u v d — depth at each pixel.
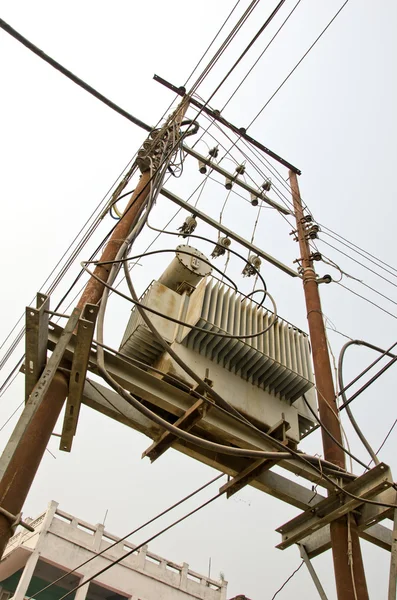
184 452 4.64
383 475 4.16
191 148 8.05
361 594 4.01
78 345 3.46
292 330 5.61
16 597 12.86
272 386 5.12
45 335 3.59
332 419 5.34
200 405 4.17
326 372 5.80
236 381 4.86
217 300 5.18
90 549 15.20
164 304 5.07
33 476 3.16
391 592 3.80
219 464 4.62
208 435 4.66
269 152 9.52
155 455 4.53
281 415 4.89
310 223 8.34
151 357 4.90
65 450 3.89
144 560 16.34
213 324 4.82
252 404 4.77
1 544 2.78
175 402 4.31
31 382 3.56
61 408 3.58
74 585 14.58
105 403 4.32
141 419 4.45
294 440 4.73
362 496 4.24
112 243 4.73
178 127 5.95
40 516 15.26
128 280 3.98
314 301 6.75
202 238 4.59
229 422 4.47
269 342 5.21
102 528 15.88
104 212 5.62
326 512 4.58
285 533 4.82
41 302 3.46
